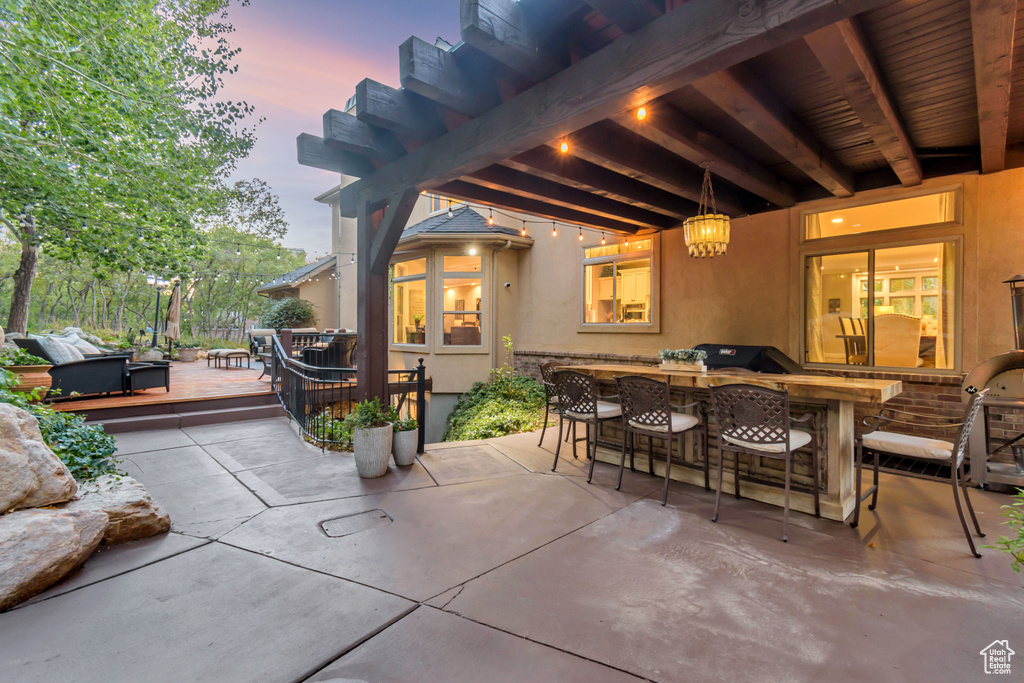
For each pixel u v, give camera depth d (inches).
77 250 285.3
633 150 165.9
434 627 80.6
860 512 135.3
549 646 75.8
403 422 180.9
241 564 102.3
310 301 662.5
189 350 558.9
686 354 172.9
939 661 72.0
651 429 147.3
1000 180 169.2
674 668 70.6
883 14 97.2
